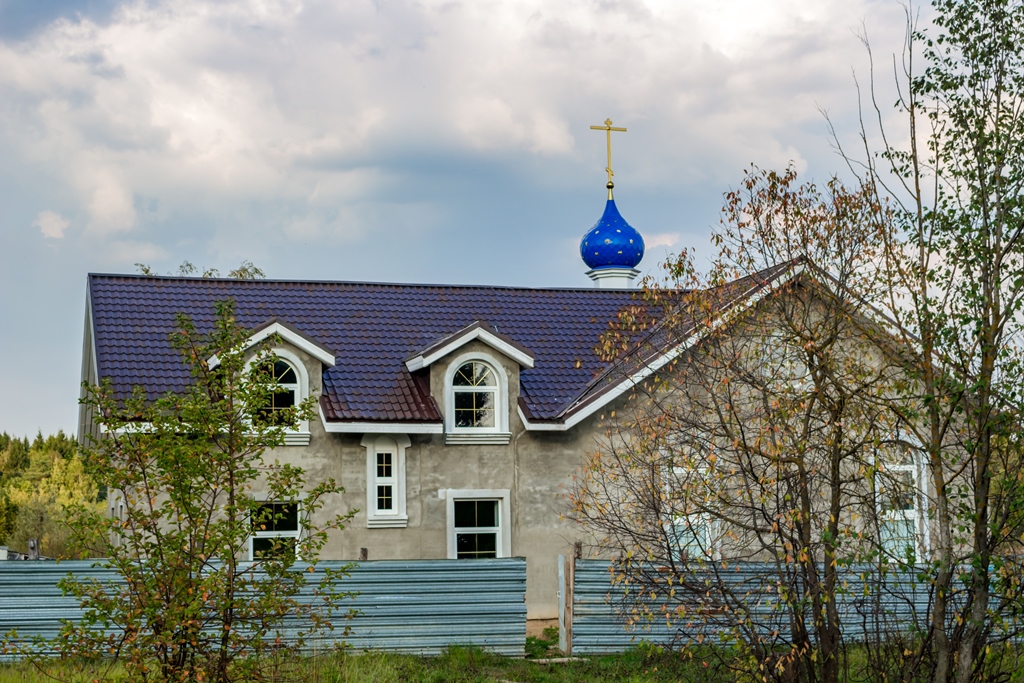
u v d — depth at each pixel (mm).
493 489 21609
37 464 53125
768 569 13398
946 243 12352
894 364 12547
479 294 26094
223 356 11141
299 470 11289
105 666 14094
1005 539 12156
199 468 10906
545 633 20094
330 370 22250
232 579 11047
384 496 21250
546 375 23188
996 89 12359
